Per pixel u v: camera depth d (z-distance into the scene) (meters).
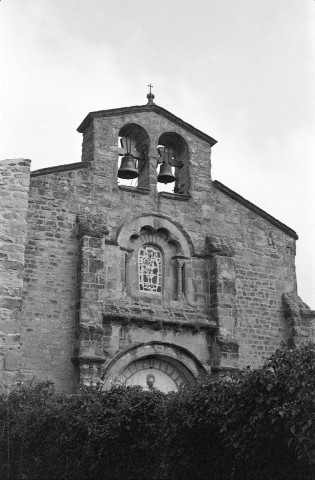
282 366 12.06
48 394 18.28
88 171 24.16
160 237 24.91
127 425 14.81
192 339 23.81
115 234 23.91
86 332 21.62
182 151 26.67
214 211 26.08
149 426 14.73
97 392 16.14
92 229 22.89
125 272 23.66
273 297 26.22
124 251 23.84
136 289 23.81
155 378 23.36
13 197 20.42
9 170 20.62
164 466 14.33
